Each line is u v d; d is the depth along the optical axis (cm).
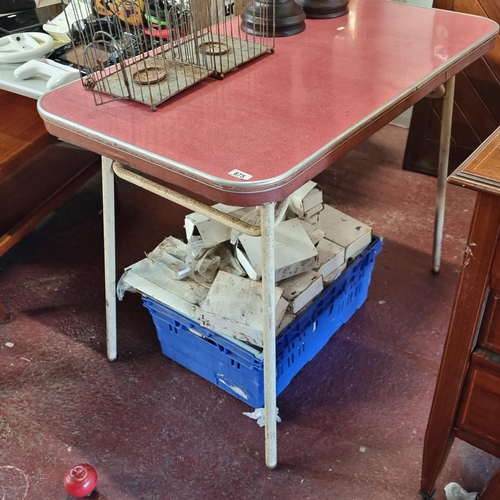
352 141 93
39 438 126
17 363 144
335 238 138
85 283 168
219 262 132
